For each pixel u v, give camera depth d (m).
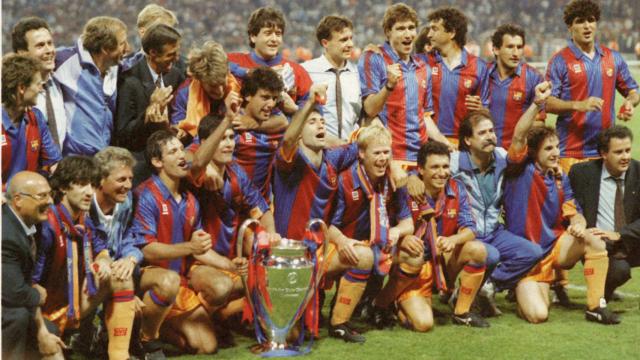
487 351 4.61
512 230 5.50
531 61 28.33
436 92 6.52
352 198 4.95
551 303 5.64
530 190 5.43
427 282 5.09
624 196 5.55
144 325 4.43
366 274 4.76
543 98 5.24
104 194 4.35
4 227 3.85
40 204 3.88
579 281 6.35
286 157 4.84
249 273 4.62
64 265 4.21
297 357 4.50
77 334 4.61
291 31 29.34
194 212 4.68
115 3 27.80
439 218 5.15
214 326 4.79
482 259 5.02
